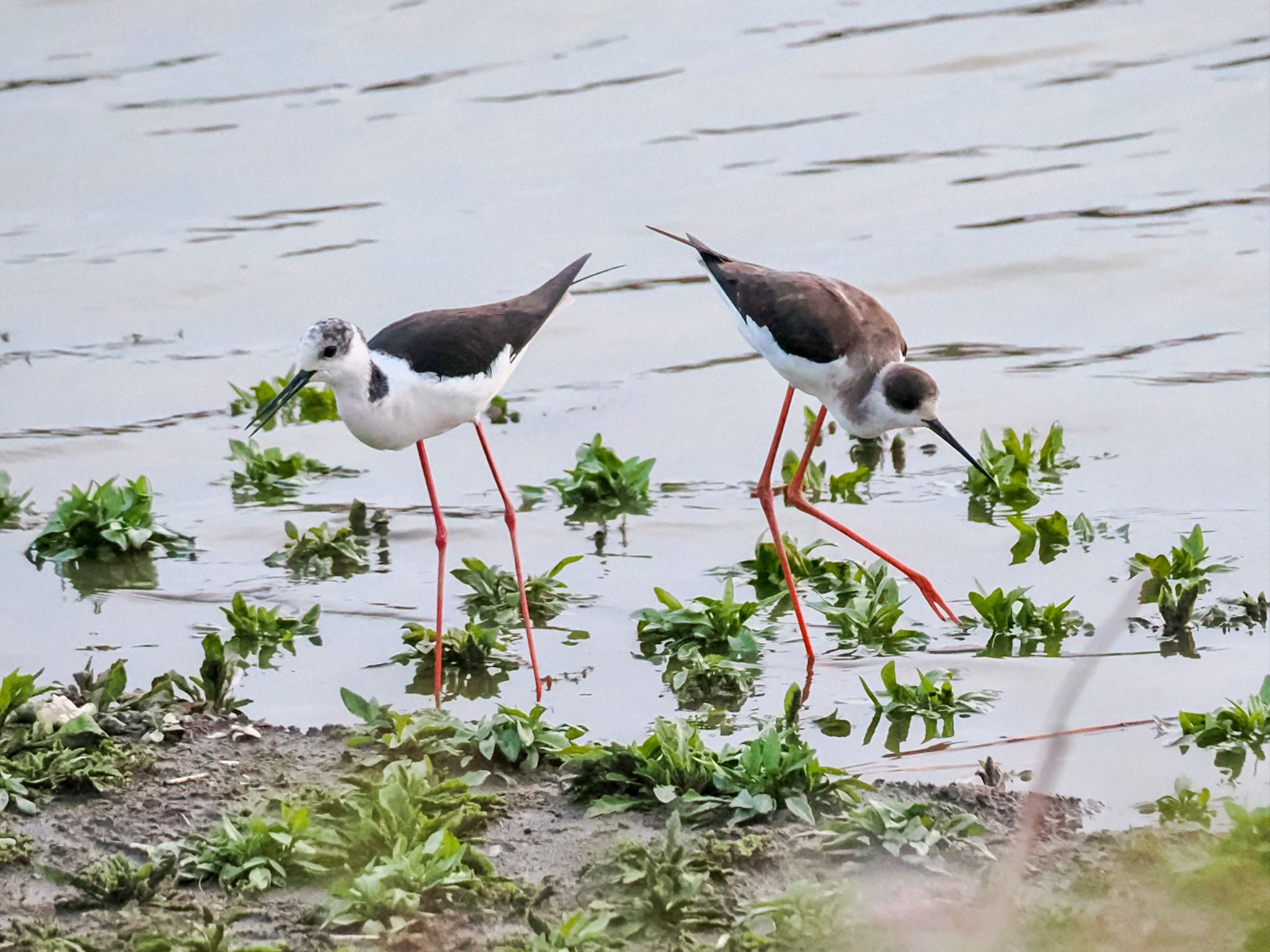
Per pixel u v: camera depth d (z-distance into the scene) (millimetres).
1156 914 7355
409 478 14367
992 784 8836
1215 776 8961
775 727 8766
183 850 8094
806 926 7250
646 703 10273
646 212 18516
